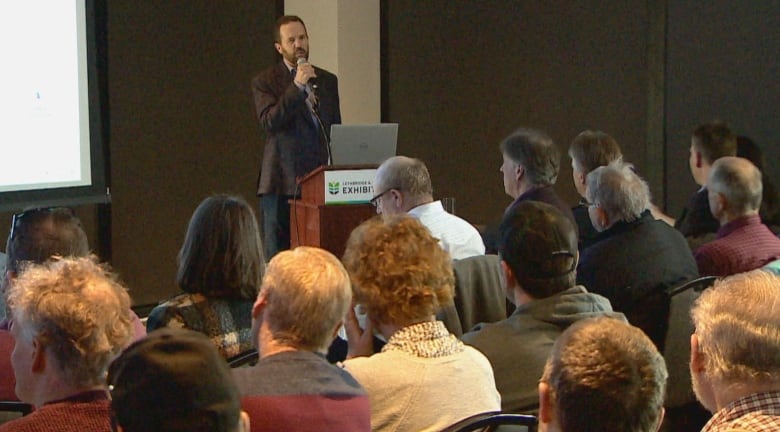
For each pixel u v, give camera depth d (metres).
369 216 8.38
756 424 2.95
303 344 3.69
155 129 11.82
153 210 11.93
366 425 3.57
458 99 13.06
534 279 4.53
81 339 3.14
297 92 9.59
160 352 2.30
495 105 12.85
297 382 3.49
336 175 8.27
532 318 4.46
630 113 11.77
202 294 4.95
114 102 11.42
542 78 12.43
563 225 4.59
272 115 9.69
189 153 12.17
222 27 12.33
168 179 12.01
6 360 4.43
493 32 12.76
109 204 11.51
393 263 4.10
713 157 8.23
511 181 7.29
